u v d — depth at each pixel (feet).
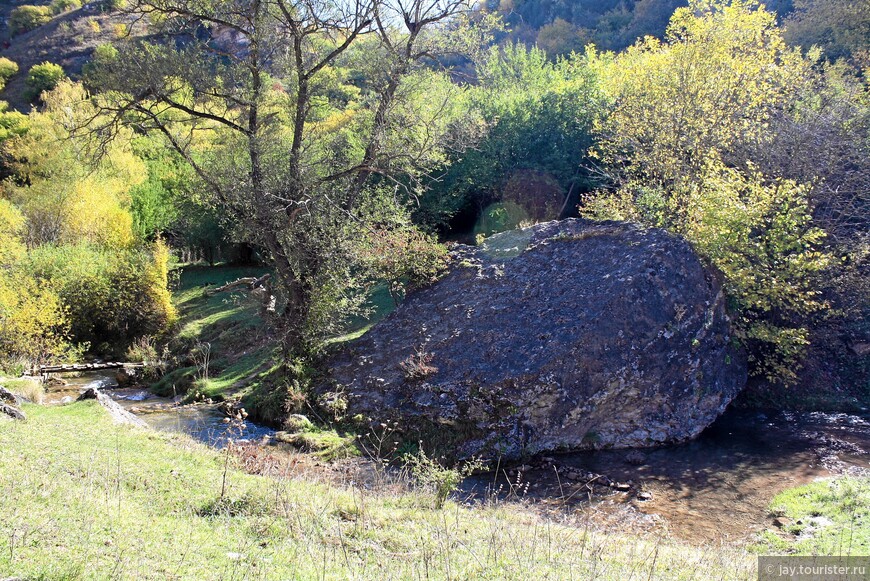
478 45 69.05
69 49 229.66
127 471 28.81
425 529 25.91
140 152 145.59
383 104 66.18
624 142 81.41
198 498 26.40
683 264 56.24
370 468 45.39
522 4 247.91
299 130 63.77
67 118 120.37
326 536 23.43
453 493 40.32
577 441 49.55
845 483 39.09
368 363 60.13
